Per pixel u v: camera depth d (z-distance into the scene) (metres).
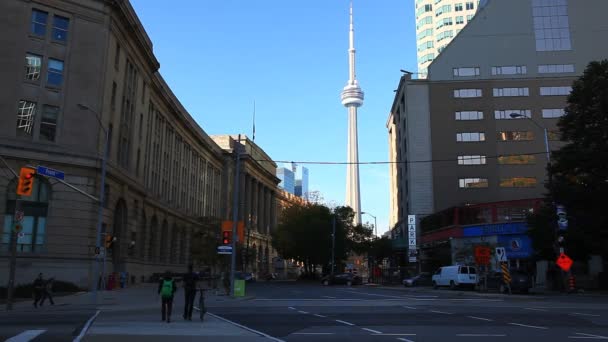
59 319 18.52
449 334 13.85
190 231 80.06
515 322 17.11
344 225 90.25
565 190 38.72
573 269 49.22
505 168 69.75
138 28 49.75
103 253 31.38
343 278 68.12
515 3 74.06
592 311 21.59
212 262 53.31
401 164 80.25
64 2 41.56
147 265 58.41
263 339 12.66
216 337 13.05
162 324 16.56
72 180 39.97
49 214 38.62
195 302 29.33
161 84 62.72
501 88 71.94
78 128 40.75
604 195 37.41
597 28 72.69
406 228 75.44
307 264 95.81
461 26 139.50
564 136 41.38
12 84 38.72
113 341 12.05
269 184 132.12
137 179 52.59
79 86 41.38
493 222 54.41
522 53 72.56
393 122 92.44
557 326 15.82
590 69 40.12
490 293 37.84
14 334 13.40
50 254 38.16
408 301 30.02
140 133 54.62
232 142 108.25
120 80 47.16
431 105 72.56
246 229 109.56
